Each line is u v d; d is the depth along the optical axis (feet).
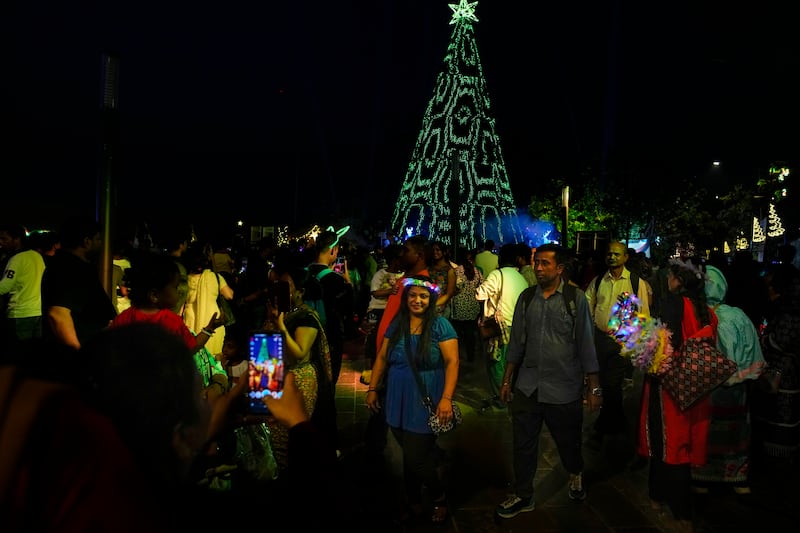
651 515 15.65
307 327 14.69
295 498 6.65
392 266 26.99
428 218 141.90
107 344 4.39
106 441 3.81
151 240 34.78
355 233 85.97
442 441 21.56
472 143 135.85
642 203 109.81
